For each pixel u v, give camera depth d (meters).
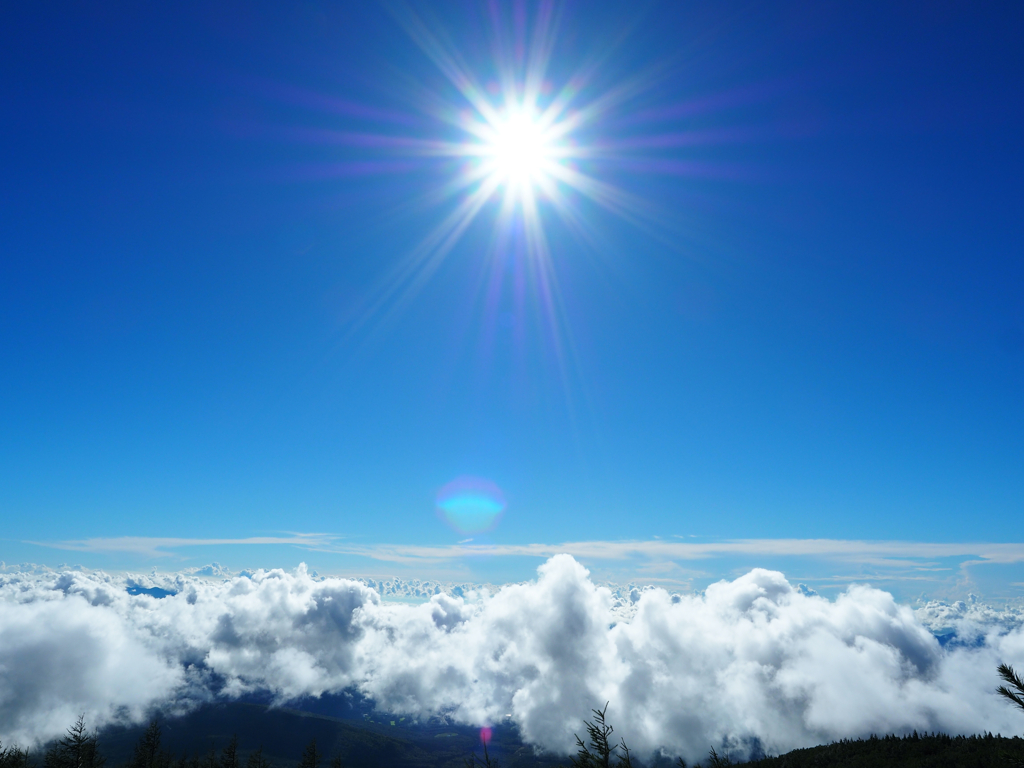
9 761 145.00
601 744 33.00
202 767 191.75
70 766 118.00
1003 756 16.27
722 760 27.80
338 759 187.38
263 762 193.75
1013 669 15.59
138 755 151.62
